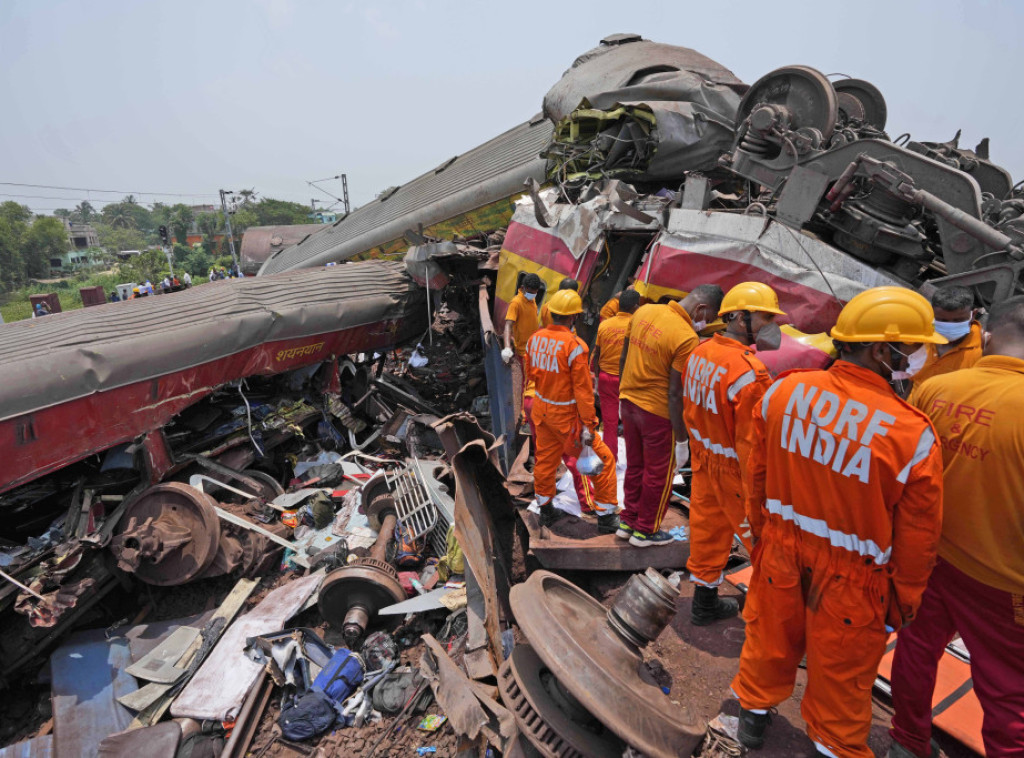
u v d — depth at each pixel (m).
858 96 7.34
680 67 9.70
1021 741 2.34
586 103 8.93
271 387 9.74
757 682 2.66
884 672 3.27
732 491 3.27
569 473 5.63
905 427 2.07
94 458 7.35
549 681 3.05
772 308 3.15
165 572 6.33
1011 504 2.24
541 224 7.93
